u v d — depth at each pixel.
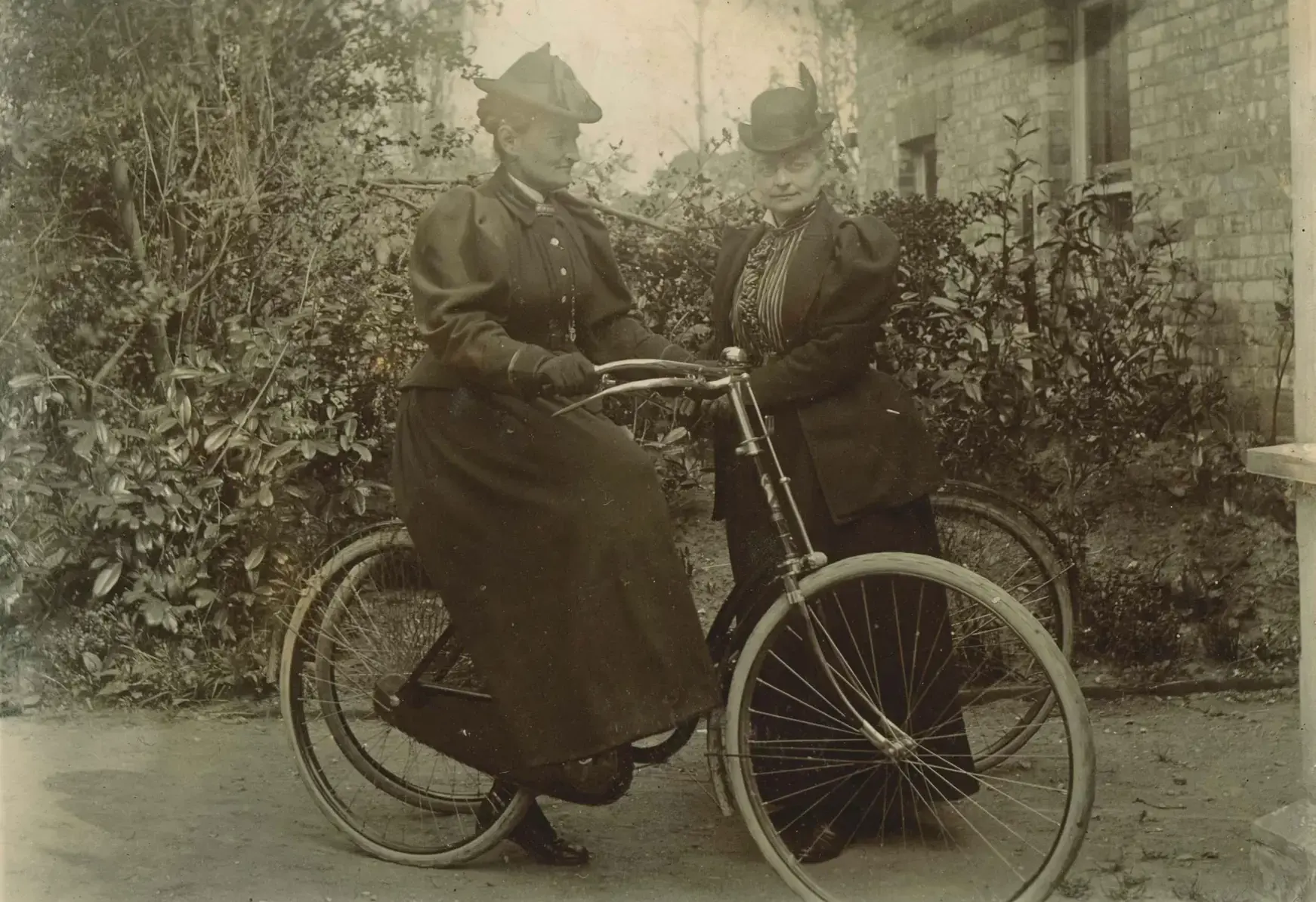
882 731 2.83
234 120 4.42
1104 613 4.20
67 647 4.13
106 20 4.32
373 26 4.50
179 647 4.18
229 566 4.21
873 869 2.84
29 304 4.33
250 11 4.41
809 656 2.88
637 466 2.77
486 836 2.90
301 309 4.36
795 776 2.91
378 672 3.00
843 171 5.21
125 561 4.18
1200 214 5.25
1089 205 5.05
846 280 2.87
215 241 4.44
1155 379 4.78
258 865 2.93
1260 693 3.99
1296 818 2.69
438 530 2.78
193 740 3.77
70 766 3.54
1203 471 4.65
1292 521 4.55
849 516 2.89
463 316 2.68
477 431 2.77
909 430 2.98
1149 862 2.88
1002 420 4.63
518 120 2.80
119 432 4.18
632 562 2.71
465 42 4.57
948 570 2.56
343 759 3.55
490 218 2.77
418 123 4.58
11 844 3.02
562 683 2.71
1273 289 4.95
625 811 3.31
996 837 3.02
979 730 3.50
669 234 4.64
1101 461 4.71
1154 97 5.45
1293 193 2.68
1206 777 3.37
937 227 4.86
